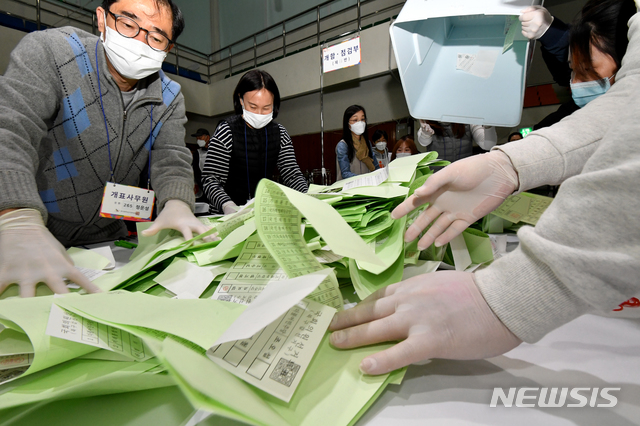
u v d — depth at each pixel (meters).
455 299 0.28
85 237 1.02
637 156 0.22
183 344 0.25
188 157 0.94
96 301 0.30
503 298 0.26
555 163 0.39
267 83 1.44
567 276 0.22
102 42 0.82
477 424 0.22
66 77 0.77
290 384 0.24
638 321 0.36
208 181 1.42
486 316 0.27
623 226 0.21
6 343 0.29
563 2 2.76
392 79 3.62
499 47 0.70
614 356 0.30
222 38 5.91
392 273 0.41
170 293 0.42
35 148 0.68
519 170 0.40
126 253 0.78
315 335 0.29
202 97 5.65
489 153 0.43
